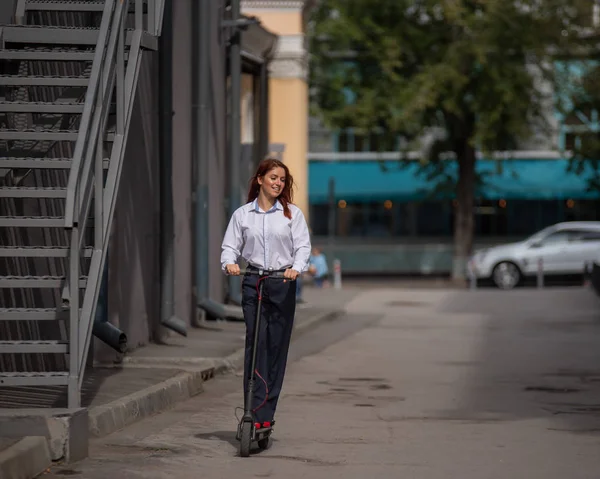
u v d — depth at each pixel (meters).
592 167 64.06
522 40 59.78
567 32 60.00
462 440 13.38
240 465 11.71
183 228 25.34
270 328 12.52
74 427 11.77
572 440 13.43
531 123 63.38
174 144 24.58
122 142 14.75
